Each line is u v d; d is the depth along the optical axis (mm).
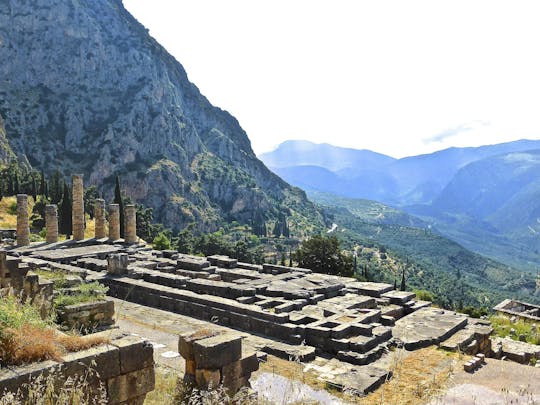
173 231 146250
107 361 8258
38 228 71375
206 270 27125
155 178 152750
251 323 17484
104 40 180250
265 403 10375
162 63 194625
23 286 15953
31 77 163000
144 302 21469
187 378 9930
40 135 151375
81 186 40906
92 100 167125
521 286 169375
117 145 156000
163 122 170625
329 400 11562
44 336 8211
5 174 92250
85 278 23000
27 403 6961
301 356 14547
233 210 182500
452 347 16344
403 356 15391
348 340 15516
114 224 41750
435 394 12219
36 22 167125
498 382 13352
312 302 20875
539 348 18750
